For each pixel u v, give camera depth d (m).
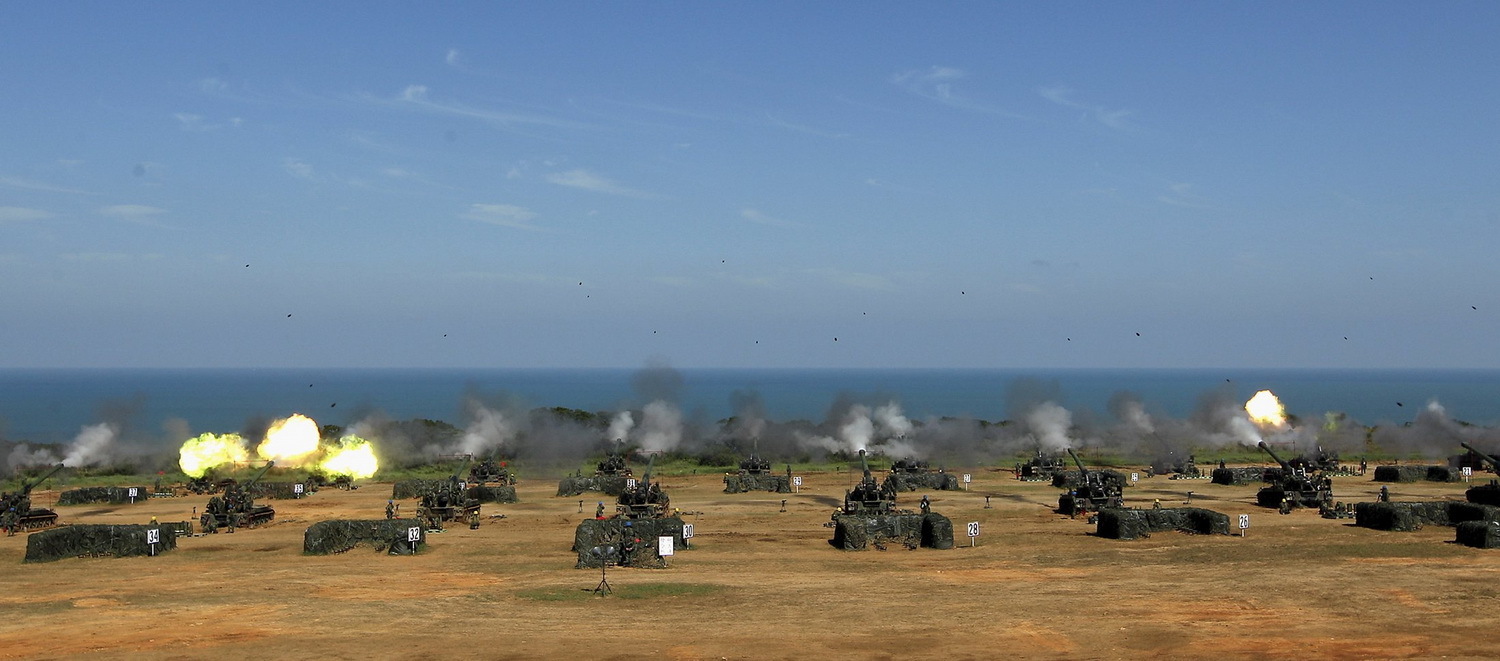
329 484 101.56
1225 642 37.97
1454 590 46.88
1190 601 44.88
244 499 71.88
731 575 51.91
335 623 40.56
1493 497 81.94
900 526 61.44
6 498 71.19
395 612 42.75
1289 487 81.88
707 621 41.31
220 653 35.91
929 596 46.28
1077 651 36.81
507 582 49.94
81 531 57.50
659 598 45.91
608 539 60.50
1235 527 68.81
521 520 74.81
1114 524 64.81
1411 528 66.38
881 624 40.78
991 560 56.62
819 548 61.25
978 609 43.47
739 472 103.12
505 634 38.97
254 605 44.03
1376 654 36.41
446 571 53.16
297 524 72.38
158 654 35.72
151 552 58.19
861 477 107.19
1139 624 40.66
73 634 38.56
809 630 39.75
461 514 73.00
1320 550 58.56
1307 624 40.66
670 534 61.34
